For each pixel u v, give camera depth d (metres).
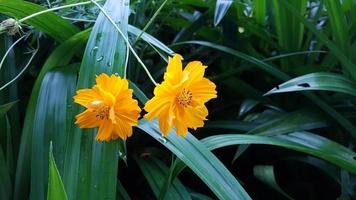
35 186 0.38
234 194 0.36
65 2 0.54
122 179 0.53
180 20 0.63
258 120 0.55
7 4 0.44
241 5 0.60
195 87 0.35
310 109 0.54
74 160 0.37
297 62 0.61
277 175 0.59
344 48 0.54
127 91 0.35
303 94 0.55
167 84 0.34
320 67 0.56
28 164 0.43
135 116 0.35
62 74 0.44
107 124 0.35
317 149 0.45
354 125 0.55
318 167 0.51
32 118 0.44
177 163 0.41
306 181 0.58
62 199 0.30
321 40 0.53
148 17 0.63
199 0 0.61
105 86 0.35
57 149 0.39
